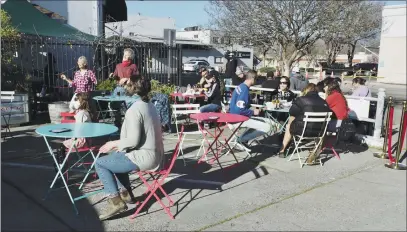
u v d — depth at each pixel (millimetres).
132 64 8117
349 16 13242
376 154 6762
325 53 26344
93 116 5250
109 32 17109
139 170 3980
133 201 4406
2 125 8141
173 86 10914
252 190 4965
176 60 12734
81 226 3850
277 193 4887
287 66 14625
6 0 12289
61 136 4066
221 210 4328
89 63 11898
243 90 6480
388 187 5234
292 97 8688
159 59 12586
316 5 12984
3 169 5512
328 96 6840
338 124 6660
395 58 30297
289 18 13383
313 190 5039
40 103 9805
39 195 4578
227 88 10758
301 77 11805
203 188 4980
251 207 4438
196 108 6707
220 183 5176
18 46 10148
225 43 16297
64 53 12023
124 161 3904
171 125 8695
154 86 10492
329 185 5242
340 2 12836
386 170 5996
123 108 8172
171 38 12547
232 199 4652
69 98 10664
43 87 10117
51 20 13492
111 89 9539
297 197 4781
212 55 38812
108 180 3932
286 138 6402
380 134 7516
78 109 5289
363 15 13734
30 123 8836
